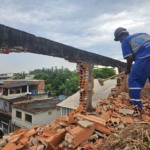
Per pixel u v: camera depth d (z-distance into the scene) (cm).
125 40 390
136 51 377
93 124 312
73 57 469
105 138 291
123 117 368
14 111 2338
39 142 305
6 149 312
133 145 231
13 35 328
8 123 2581
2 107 2866
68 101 1596
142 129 261
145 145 230
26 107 2214
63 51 441
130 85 390
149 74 375
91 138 295
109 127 320
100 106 468
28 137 332
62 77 3725
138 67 372
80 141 289
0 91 3234
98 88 1393
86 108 456
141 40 377
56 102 2466
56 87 3603
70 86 3164
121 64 716
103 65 601
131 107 407
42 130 346
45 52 395
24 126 2180
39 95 2939
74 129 305
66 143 286
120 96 562
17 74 6625
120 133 270
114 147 244
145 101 546
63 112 1562
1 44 311
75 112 416
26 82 3372
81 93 531
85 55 505
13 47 330
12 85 3094
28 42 355
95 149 264
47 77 4269
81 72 534
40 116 2052
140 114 383
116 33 418
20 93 3155
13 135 362
